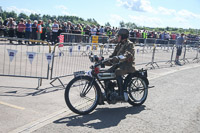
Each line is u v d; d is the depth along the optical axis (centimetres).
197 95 647
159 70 1050
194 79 878
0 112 423
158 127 416
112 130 390
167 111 502
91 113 463
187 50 2352
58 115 436
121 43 493
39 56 1099
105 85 471
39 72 773
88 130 383
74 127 391
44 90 581
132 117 455
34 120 404
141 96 568
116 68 484
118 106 518
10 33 1477
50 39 1617
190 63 1423
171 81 815
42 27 1593
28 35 1498
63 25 1667
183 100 590
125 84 486
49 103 492
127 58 462
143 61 1266
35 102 491
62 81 688
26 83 634
